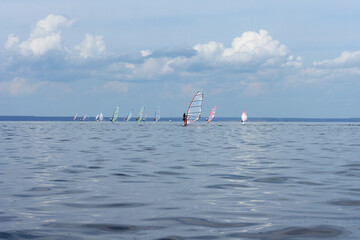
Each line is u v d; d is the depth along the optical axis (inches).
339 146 1425.9
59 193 535.8
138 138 1937.7
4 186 588.7
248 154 1115.9
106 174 720.3
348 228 362.3
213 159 983.6
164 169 792.9
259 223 382.3
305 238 334.6
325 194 533.0
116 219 397.1
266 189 571.5
